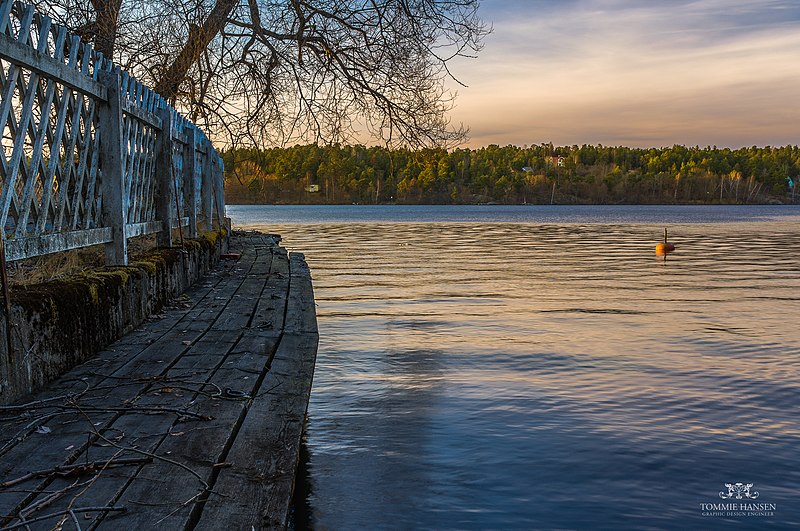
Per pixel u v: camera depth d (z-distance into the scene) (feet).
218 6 37.22
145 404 11.44
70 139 15.57
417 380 22.40
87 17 31.94
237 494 8.30
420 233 133.80
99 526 7.38
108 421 10.61
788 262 70.49
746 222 208.74
